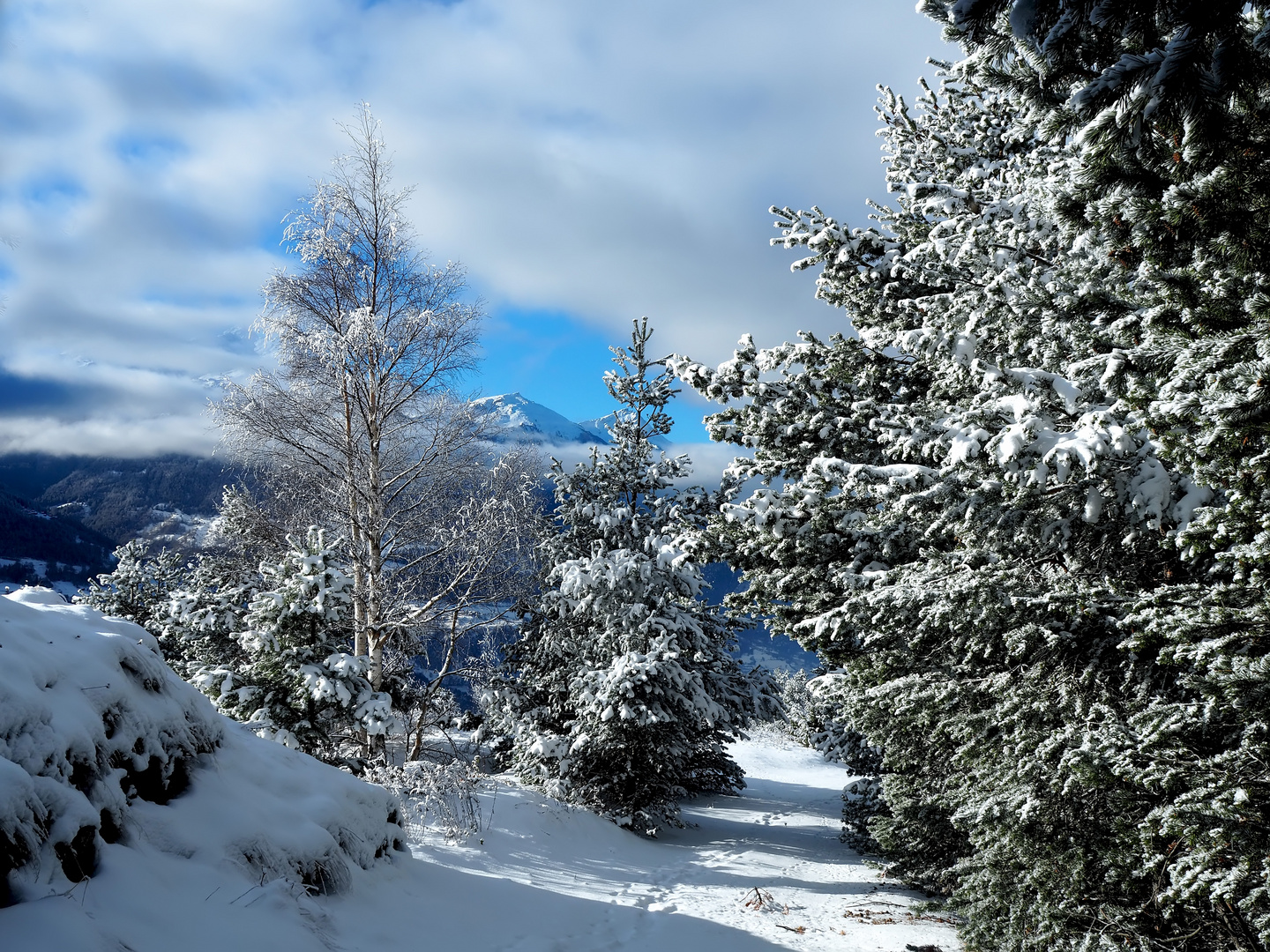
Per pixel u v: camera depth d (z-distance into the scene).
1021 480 4.89
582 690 14.88
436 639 18.42
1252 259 3.23
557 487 18.11
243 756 6.42
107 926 3.87
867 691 6.79
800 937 7.90
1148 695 4.98
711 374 8.12
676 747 15.35
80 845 4.21
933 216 7.84
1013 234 6.13
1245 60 2.29
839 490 7.07
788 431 7.50
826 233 8.20
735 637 18.03
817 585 7.54
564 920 7.58
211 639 16.31
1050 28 2.42
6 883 3.69
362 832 6.72
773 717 17.88
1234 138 2.59
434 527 15.86
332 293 15.91
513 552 17.45
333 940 5.08
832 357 8.08
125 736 4.98
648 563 14.93
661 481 18.05
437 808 10.61
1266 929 3.69
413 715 16.53
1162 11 2.26
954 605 5.45
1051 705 5.18
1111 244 3.68
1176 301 3.54
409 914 6.18
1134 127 2.49
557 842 11.41
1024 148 7.61
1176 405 3.65
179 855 4.91
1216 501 4.53
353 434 15.93
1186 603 4.41
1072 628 5.30
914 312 7.91
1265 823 3.77
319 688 10.95
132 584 22.53
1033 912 5.33
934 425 5.58
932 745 7.11
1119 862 4.88
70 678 4.81
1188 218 3.07
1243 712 4.00
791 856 13.53
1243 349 3.46
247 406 15.11
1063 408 5.25
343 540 13.62
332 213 15.73
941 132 8.93
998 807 5.30
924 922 8.51
